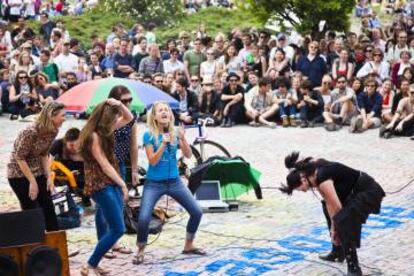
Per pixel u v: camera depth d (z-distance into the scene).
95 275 8.31
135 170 9.34
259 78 19.81
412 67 19.28
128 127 9.22
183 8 32.34
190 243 9.20
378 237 9.92
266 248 9.45
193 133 17.28
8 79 20.08
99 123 8.15
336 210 8.15
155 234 10.07
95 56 21.36
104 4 30.97
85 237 9.96
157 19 30.27
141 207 8.88
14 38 25.36
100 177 8.12
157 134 8.82
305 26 24.12
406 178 13.32
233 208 11.30
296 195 12.15
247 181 11.63
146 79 18.92
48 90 19.42
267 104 18.78
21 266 7.46
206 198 11.24
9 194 12.23
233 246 9.55
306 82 18.42
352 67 20.02
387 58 21.64
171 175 8.91
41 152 8.55
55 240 7.64
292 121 18.55
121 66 20.81
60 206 10.31
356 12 32.00
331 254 8.92
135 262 8.86
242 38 22.44
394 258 9.08
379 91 18.23
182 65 20.83
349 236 8.11
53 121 8.40
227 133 17.75
